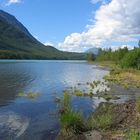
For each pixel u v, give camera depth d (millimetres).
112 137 16703
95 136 17391
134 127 18266
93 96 37469
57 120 23422
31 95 38250
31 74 79688
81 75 79812
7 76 69625
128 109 23203
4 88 46188
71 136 17906
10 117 24688
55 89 46188
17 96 37406
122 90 43719
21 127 21484
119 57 143375
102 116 21453
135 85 49719
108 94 39406
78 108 28719
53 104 31328
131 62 93438
